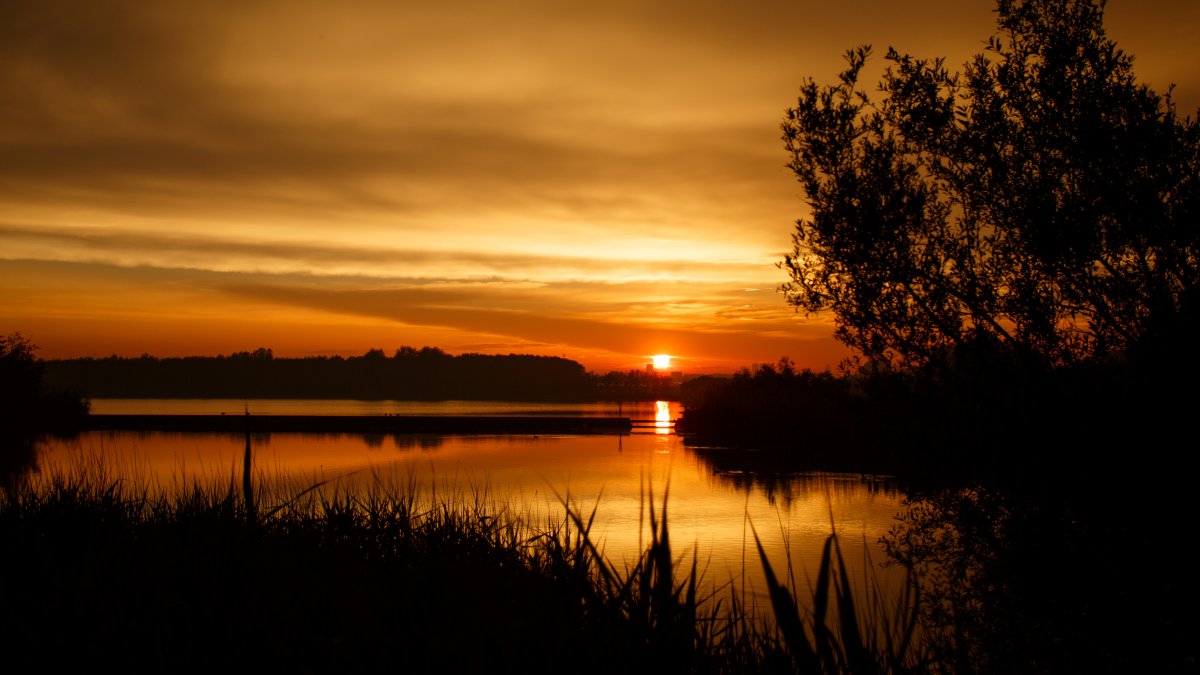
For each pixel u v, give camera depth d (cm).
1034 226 582
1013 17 616
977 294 629
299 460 3197
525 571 529
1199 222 521
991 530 605
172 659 411
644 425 6888
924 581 631
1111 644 530
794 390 3978
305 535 668
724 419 5038
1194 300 526
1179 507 517
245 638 429
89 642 432
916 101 647
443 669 372
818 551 1289
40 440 3800
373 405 13488
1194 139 538
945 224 657
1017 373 597
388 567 547
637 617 292
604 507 1888
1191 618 507
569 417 8156
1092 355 570
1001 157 617
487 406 13475
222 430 5934
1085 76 589
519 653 346
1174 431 520
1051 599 554
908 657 327
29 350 4844
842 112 673
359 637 418
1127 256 573
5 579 540
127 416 6456
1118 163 561
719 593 439
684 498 2192
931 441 633
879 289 665
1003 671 511
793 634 240
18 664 411
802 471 2919
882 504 1831
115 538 673
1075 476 564
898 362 670
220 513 703
